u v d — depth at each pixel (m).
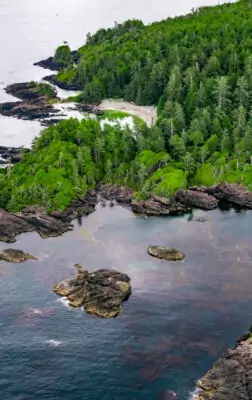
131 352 122.56
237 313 134.12
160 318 133.25
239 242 166.00
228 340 125.19
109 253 162.00
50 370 118.25
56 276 150.88
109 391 112.62
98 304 137.25
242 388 109.06
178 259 157.00
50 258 159.88
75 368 118.62
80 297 140.50
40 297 142.00
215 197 195.38
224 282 146.38
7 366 119.44
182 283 146.62
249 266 153.25
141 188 195.62
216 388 110.44
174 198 191.12
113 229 176.50
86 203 191.62
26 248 166.00
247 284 145.25
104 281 143.75
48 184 193.00
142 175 198.25
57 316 134.88
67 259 159.12
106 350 123.38
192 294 141.88
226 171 199.50
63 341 126.50
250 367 112.69
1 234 172.62
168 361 119.75
